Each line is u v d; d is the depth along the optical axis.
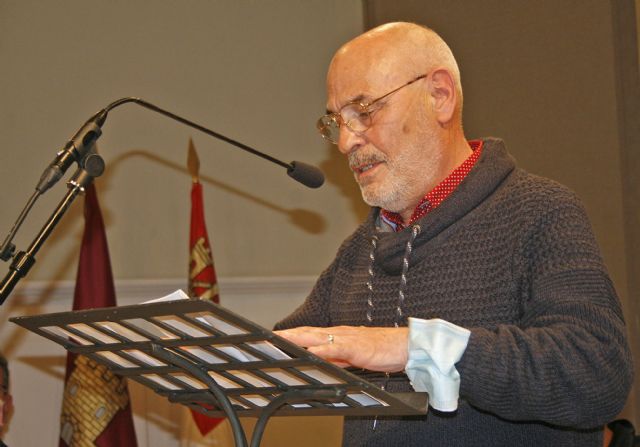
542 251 1.92
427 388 1.60
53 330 1.52
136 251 4.41
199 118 4.65
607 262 3.94
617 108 3.95
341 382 1.43
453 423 1.93
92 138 2.14
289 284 4.62
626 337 1.76
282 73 4.85
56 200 4.25
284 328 2.41
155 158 4.53
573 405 1.67
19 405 4.04
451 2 4.51
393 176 2.16
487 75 4.37
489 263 2.00
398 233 2.13
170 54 4.63
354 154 2.19
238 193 4.67
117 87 4.49
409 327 1.61
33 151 4.27
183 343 1.41
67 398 3.59
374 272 2.20
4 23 4.31
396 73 2.16
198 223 4.03
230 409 1.53
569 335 1.70
